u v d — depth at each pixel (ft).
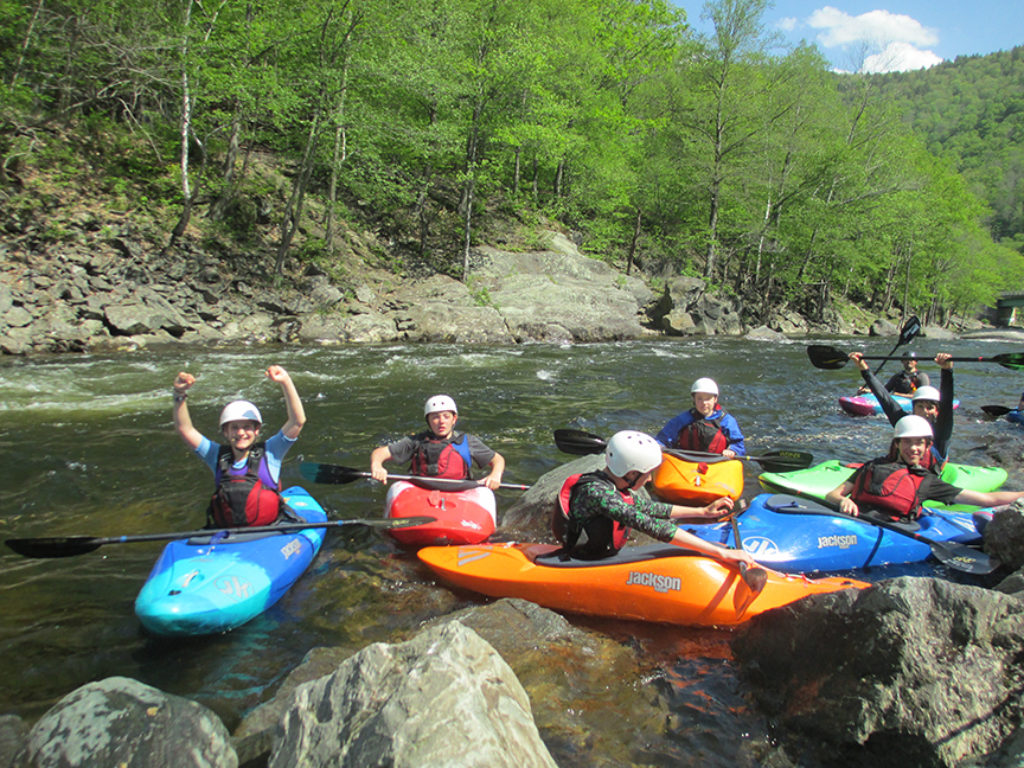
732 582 11.71
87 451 21.72
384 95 71.00
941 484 15.76
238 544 13.05
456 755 6.21
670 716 9.07
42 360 40.57
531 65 75.25
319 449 23.17
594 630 11.69
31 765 6.79
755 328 94.99
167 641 10.98
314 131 62.13
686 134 103.50
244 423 13.69
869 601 8.40
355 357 47.47
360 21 60.23
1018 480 21.25
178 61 57.77
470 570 13.12
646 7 112.88
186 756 6.93
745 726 8.86
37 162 56.65
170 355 44.73
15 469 19.76
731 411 32.53
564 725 8.80
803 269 109.60
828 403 34.91
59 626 11.35
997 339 114.21
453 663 7.00
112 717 7.16
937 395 19.70
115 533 15.37
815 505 15.74
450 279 75.46
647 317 86.43
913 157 125.08
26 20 56.29
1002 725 7.31
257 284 60.49
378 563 14.25
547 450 23.61
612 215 105.09
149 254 54.80
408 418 27.96
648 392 36.37
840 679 8.36
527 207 95.14
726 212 108.58
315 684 7.48
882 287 148.36
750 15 94.53
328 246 69.00
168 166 65.36
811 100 100.63
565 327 69.51
